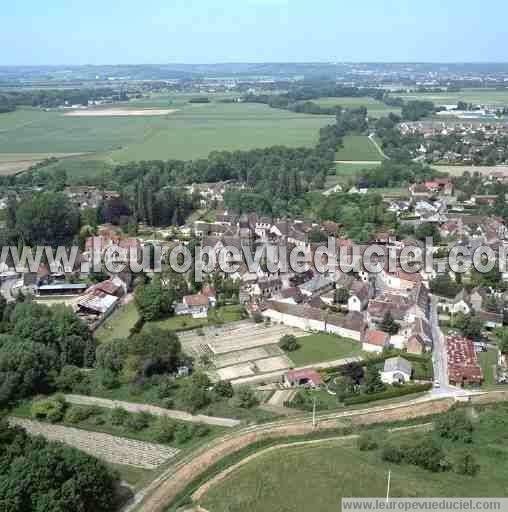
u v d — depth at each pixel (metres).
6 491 102.06
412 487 113.81
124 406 149.50
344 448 128.88
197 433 135.50
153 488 117.44
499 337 181.88
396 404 146.50
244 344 183.75
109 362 162.75
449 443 130.00
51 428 140.38
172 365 165.62
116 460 128.00
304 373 159.62
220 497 113.44
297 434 134.12
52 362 159.88
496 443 129.62
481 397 149.88
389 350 176.38
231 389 152.62
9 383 149.12
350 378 154.75
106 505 109.94
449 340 177.62
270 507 109.38
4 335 174.00
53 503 101.62
